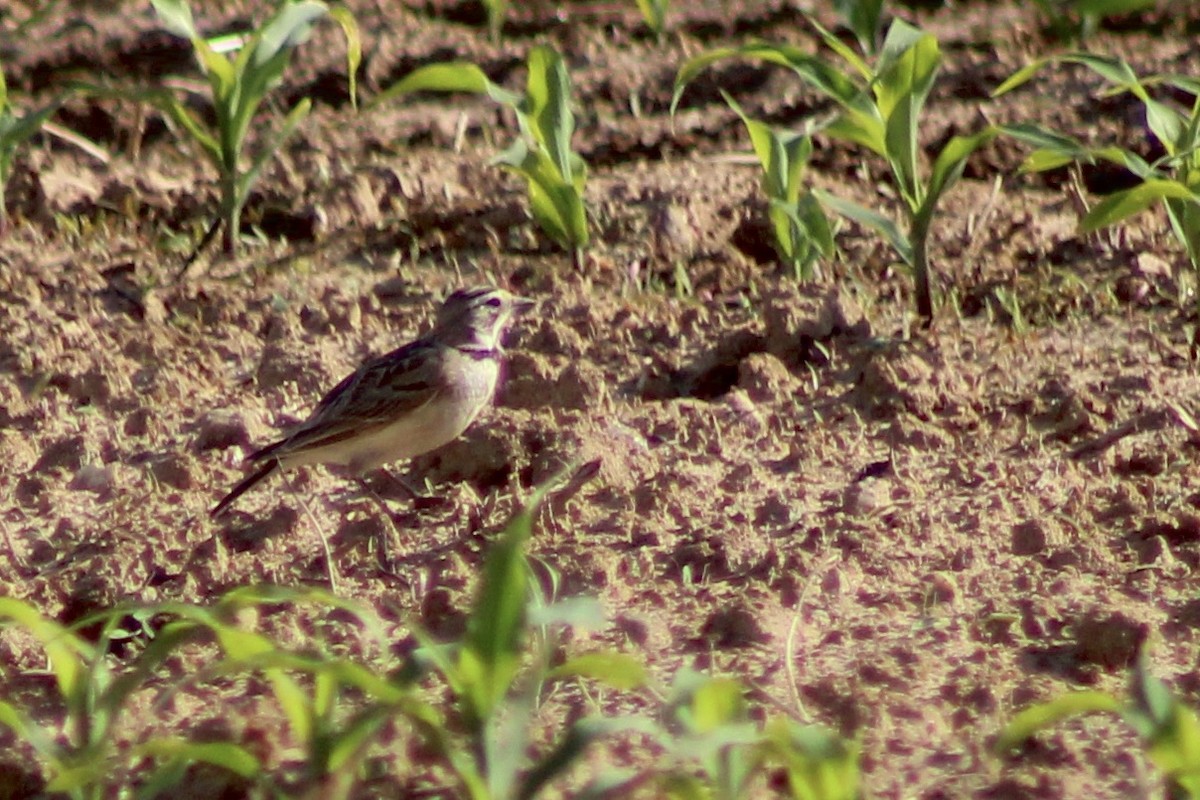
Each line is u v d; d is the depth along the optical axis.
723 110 19.05
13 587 11.23
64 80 20.38
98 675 9.23
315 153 18.25
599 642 10.21
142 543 11.65
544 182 15.40
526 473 12.57
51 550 11.83
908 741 9.05
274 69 15.98
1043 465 12.04
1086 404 12.62
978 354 13.69
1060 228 15.90
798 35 20.83
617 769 8.94
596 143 18.39
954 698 9.45
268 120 19.27
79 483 12.70
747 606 10.30
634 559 11.18
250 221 16.98
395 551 11.62
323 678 8.49
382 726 9.03
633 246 16.02
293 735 9.50
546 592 10.84
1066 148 13.34
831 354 13.75
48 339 14.65
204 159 18.48
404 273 15.94
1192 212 13.26
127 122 19.23
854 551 11.05
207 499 12.44
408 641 10.50
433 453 12.91
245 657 8.34
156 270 16.05
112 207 17.28
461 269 15.94
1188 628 10.01
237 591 8.48
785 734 7.49
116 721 9.58
